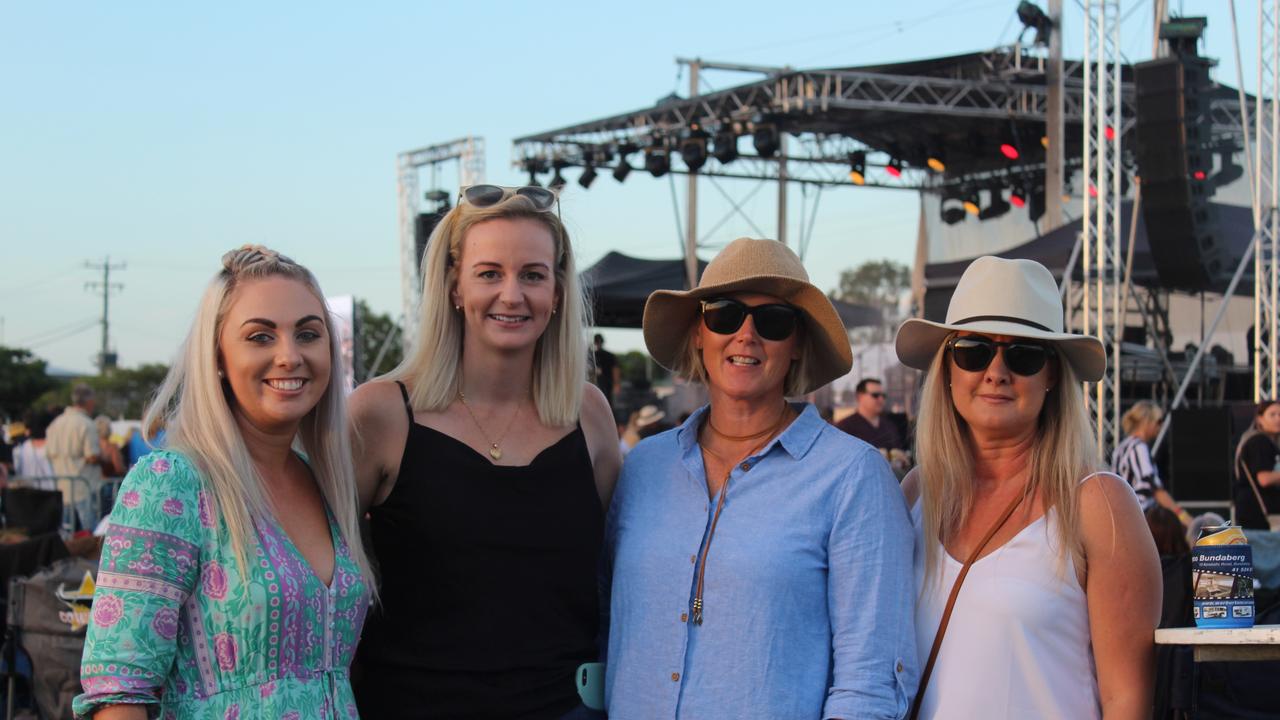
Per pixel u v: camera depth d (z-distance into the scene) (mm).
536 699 2559
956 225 18516
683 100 15906
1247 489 8219
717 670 2416
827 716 2371
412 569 2576
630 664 2537
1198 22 10000
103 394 48875
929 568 2611
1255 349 10273
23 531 6848
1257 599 4289
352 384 12680
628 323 19719
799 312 2688
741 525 2498
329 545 2434
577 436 2809
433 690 2520
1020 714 2418
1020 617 2441
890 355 17625
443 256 2725
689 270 18016
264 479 2379
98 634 2129
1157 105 10141
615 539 2783
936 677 2506
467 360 2740
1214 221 10461
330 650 2346
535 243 2680
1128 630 2424
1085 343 2545
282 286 2334
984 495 2658
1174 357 14445
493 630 2551
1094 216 11289
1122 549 2428
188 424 2303
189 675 2213
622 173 17547
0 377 52188
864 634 2395
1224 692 3855
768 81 14664
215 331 2311
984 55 14141
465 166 22078
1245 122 10312
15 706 5227
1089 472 2535
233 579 2219
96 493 11289
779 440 2566
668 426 9992
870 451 2535
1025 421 2574
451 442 2637
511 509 2617
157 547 2164
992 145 16500
